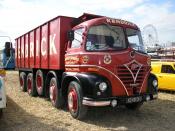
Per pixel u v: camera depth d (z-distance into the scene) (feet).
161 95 40.88
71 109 25.94
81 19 29.25
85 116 25.02
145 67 26.00
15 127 23.11
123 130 22.45
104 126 23.52
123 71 24.41
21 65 45.29
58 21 29.22
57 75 30.01
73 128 22.81
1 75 22.09
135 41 26.68
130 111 29.35
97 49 24.43
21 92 43.19
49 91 32.91
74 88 25.25
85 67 24.48
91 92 23.00
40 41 35.14
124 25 26.55
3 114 27.48
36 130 22.31
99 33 25.46
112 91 23.82
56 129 22.54
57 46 29.32
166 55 68.90
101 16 29.27
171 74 42.57
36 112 28.37
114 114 27.91
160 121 25.40
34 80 38.34
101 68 23.70
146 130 22.54
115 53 24.30
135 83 24.95
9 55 26.25
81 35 25.88
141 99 25.35
